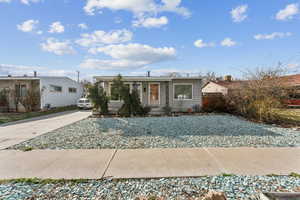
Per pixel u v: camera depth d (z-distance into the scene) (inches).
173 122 338.0
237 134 241.1
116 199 95.4
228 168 131.6
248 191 102.1
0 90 599.2
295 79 650.2
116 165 138.4
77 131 267.7
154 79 505.7
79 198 96.4
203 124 315.3
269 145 190.5
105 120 374.3
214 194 86.5
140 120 367.9
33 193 101.4
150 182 113.0
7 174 124.3
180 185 109.0
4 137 236.8
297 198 88.7
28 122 380.8
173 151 171.8
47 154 166.1
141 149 179.0
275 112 352.2
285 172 124.5
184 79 525.7
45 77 641.6
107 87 519.5
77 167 135.3
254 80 380.2
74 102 877.8
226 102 501.4
